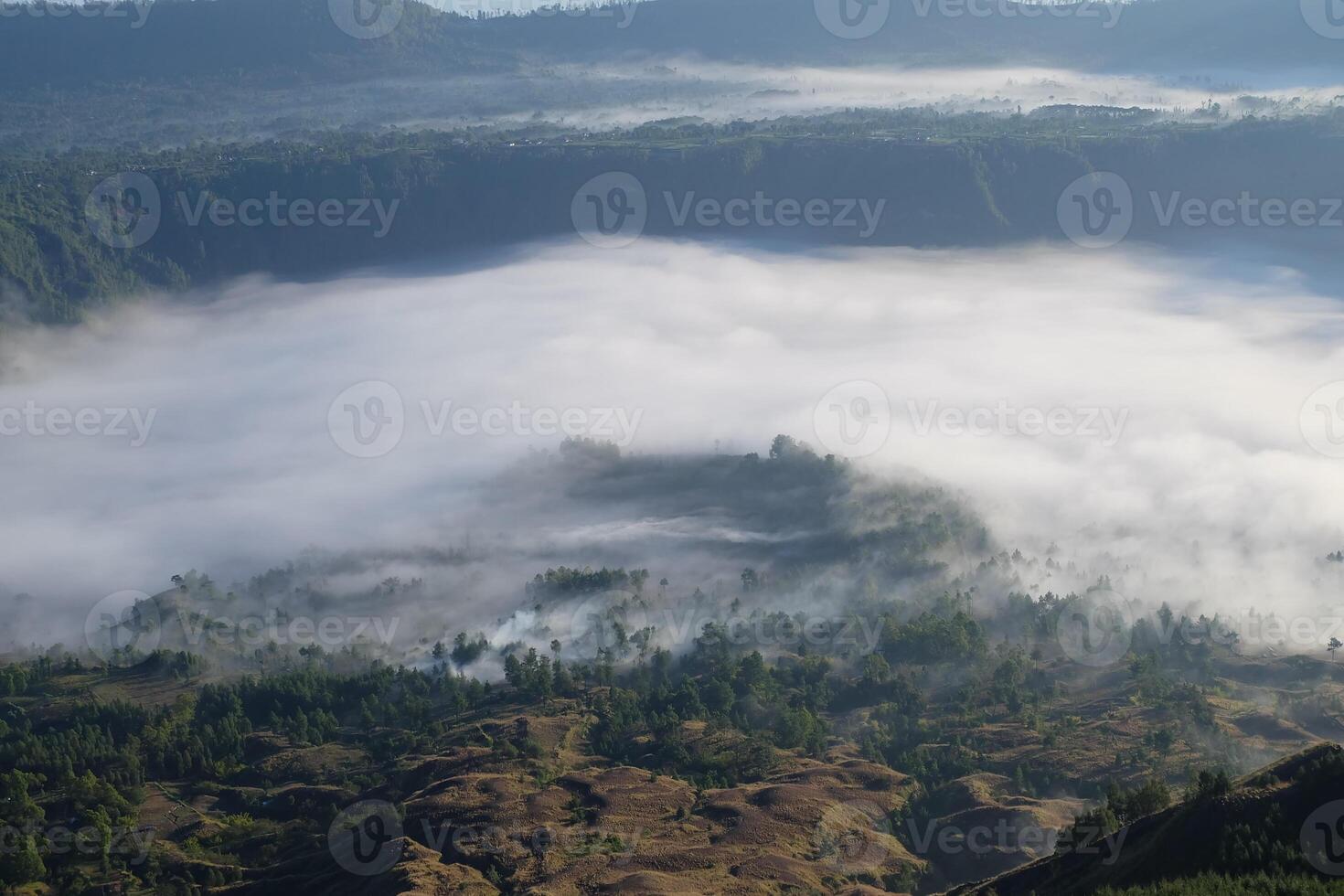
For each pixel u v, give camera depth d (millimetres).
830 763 167000
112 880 150125
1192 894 101750
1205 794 112312
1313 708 175875
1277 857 103875
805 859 141375
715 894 131000
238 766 177000
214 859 152750
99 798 165125
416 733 181500
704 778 162250
